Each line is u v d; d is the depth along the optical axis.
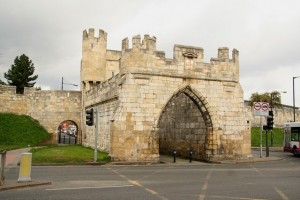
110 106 29.58
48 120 45.69
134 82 26.23
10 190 12.59
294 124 36.28
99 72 43.28
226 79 29.47
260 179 16.92
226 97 29.45
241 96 30.16
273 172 20.33
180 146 33.50
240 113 29.89
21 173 14.01
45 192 12.24
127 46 26.55
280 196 12.27
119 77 26.97
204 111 29.00
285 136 37.78
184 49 28.09
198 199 11.45
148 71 26.61
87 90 42.94
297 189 13.85
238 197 11.94
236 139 29.47
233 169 22.11
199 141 30.42
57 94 46.19
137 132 25.97
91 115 24.34
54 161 23.30
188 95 28.86
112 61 44.38
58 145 42.94
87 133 40.06
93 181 15.18
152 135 26.34
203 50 28.75
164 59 27.28
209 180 16.34
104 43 43.97
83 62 43.22
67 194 11.91
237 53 30.36
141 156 25.88
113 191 12.67
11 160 23.81
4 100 44.72
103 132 31.92
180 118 33.78
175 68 27.58
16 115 44.88
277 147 48.66
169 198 11.53
